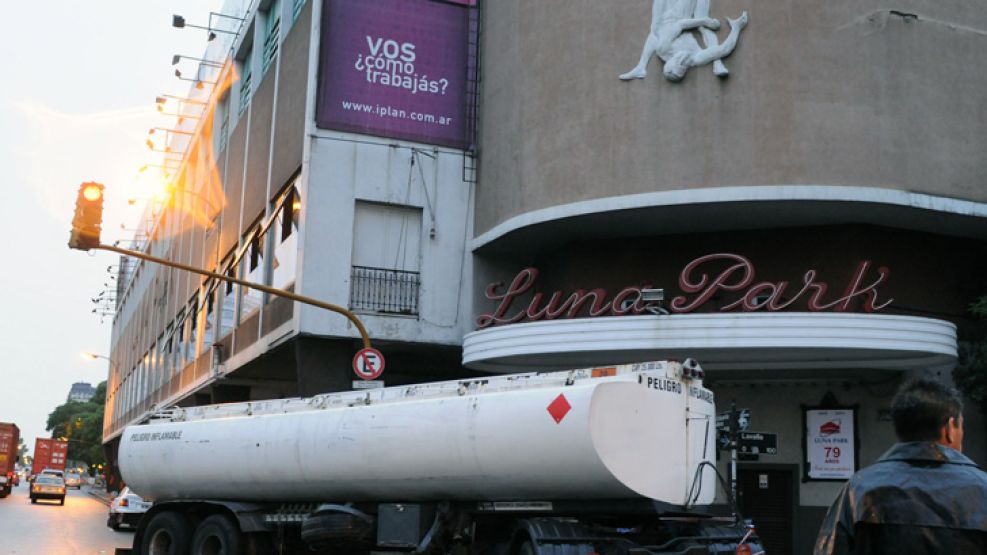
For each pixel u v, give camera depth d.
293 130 26.00
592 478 10.64
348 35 24.53
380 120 24.38
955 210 19.58
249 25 34.25
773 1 20.12
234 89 36.75
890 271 20.53
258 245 28.86
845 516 3.80
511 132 23.06
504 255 24.73
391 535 12.79
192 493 16.28
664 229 21.81
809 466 21.11
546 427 10.89
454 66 25.08
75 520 34.50
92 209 17.70
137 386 60.62
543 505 11.43
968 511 3.57
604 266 22.58
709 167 19.92
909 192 19.38
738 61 20.09
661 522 11.30
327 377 23.59
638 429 10.81
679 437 11.17
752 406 21.78
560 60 22.06
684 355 19.73
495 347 21.12
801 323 18.58
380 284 23.83
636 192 20.41
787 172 19.47
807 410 21.33
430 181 24.50
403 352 25.06
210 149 39.56
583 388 10.73
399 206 24.31
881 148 19.48
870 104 19.64
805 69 19.80
